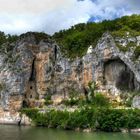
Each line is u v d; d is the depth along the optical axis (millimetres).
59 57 189750
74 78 181250
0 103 190625
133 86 169250
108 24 192250
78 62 180250
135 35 167875
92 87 172750
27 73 193625
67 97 181250
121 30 174625
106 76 173375
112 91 169875
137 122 137750
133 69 162875
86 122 142875
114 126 137750
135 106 157125
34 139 113812
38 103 189500
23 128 154625
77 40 190625
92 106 159375
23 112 180375
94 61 173875
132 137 118500
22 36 199625
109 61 172625
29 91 194875
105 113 141250
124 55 164875
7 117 184625
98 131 138625
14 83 189500
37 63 196125
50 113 164250
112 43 168625
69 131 140125
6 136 121562
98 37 184250
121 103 165000
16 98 188125
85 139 112875
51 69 191875
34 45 196750
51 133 131500
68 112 155375
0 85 195250
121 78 171500
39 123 167375
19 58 194500
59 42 196250
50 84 190250
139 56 162500
